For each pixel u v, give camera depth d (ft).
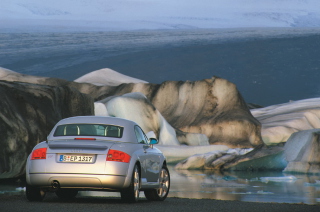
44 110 235.61
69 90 276.62
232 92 645.92
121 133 114.32
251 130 602.44
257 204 112.06
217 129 609.01
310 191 189.06
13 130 202.49
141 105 542.16
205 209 100.01
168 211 95.20
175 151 452.35
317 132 350.02
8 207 96.84
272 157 360.89
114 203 110.52
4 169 192.24
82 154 106.52
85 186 106.22
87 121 117.08
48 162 106.52
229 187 210.18
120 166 107.04
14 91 224.12
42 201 112.27
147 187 118.01
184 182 240.94
